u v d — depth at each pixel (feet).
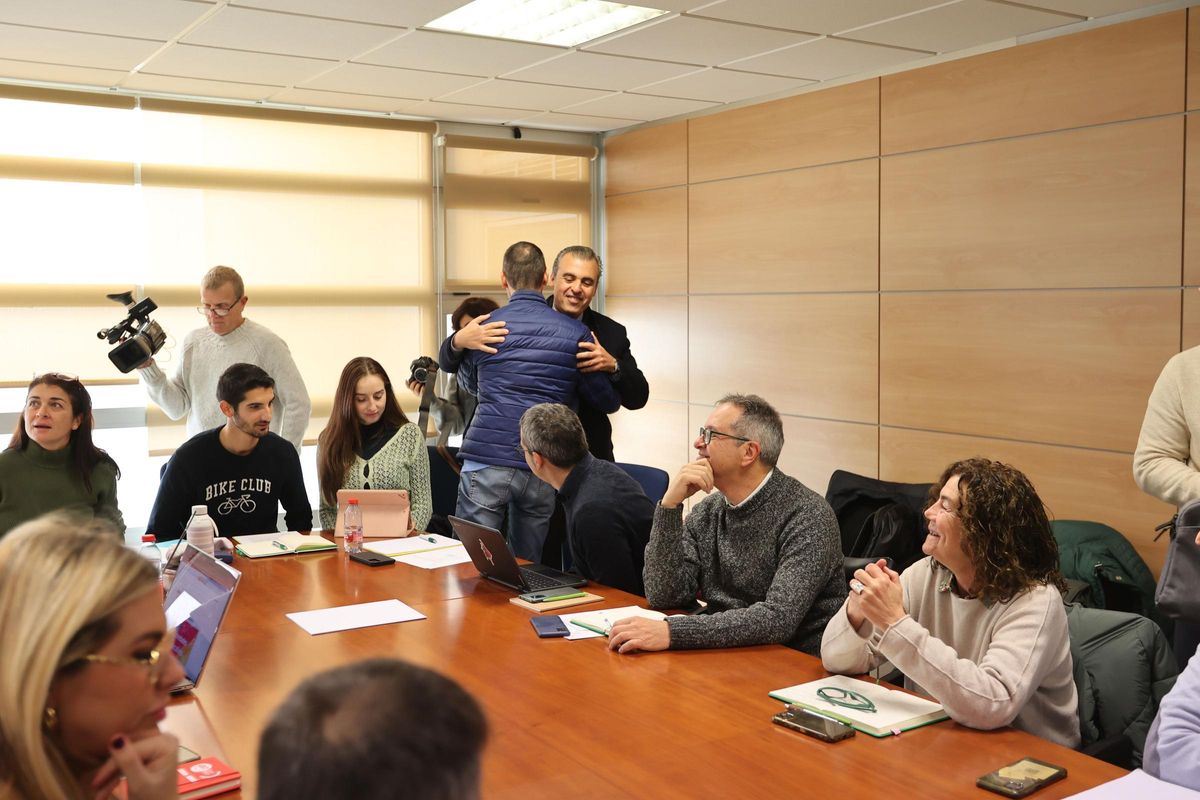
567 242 22.24
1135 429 13.53
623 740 6.18
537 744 6.13
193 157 18.07
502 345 12.80
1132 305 13.48
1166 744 5.69
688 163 20.30
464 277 20.99
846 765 5.81
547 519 12.87
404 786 2.07
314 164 19.24
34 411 11.43
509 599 9.43
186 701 6.89
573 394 13.19
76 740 3.45
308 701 2.21
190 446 12.19
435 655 7.80
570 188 22.15
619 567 10.07
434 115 20.10
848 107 17.04
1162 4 12.90
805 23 13.75
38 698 3.24
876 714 6.52
